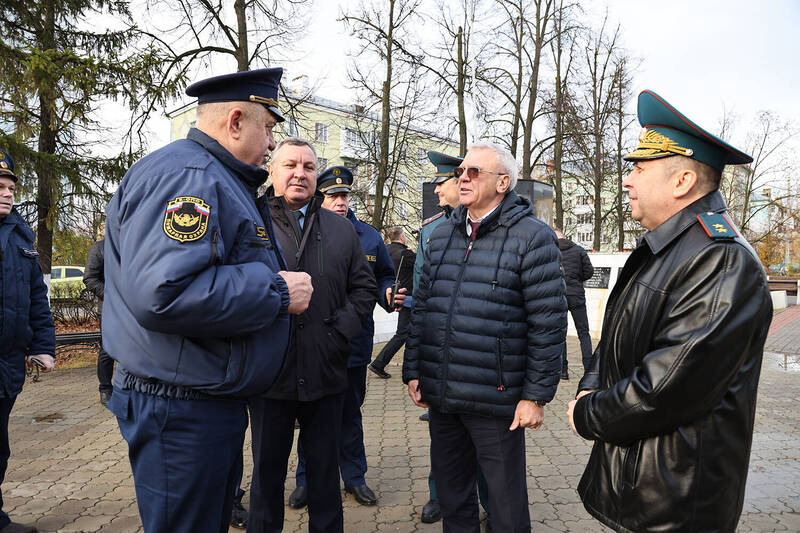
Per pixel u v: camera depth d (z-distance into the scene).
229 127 1.66
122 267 1.41
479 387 2.23
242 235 1.56
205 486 1.53
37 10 10.97
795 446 4.21
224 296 1.39
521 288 2.23
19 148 9.62
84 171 10.73
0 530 2.74
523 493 2.29
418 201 17.03
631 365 1.53
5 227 2.81
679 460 1.37
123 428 1.56
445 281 2.38
